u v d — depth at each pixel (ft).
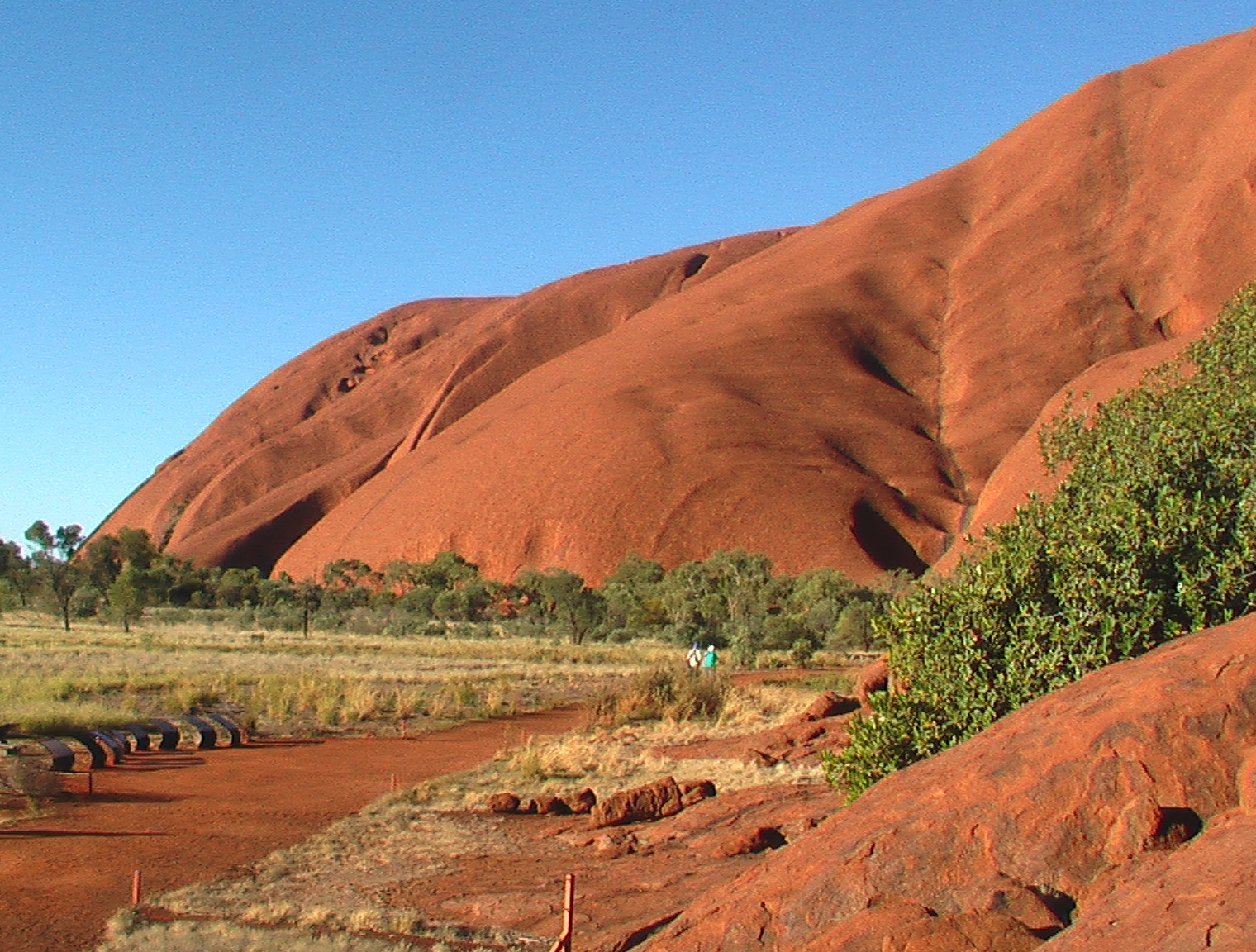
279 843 41.86
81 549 353.10
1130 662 21.65
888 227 595.88
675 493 397.39
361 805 49.39
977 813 19.25
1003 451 433.48
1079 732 19.42
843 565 363.35
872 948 17.31
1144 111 583.99
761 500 391.04
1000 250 543.80
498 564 410.93
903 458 431.84
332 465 622.95
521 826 44.52
